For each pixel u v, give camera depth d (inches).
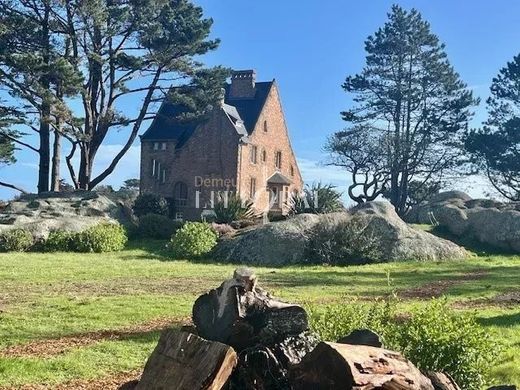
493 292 697.6
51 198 1550.2
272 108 2449.6
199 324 215.9
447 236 1400.1
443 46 2571.4
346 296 639.1
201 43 1779.0
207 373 179.2
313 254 1098.7
